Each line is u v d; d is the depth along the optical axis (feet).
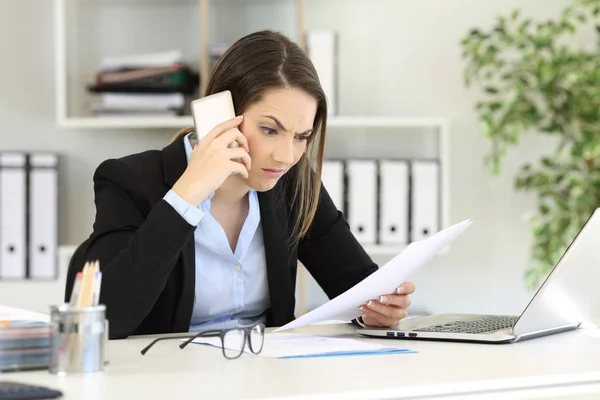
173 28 13.24
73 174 13.17
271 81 6.19
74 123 12.22
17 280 12.46
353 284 7.42
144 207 6.61
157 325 6.61
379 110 13.43
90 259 6.36
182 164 6.81
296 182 7.16
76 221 13.17
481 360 4.87
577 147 12.25
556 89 12.36
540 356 5.06
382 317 6.37
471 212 13.52
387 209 12.51
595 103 12.08
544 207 12.67
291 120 6.21
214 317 7.01
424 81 13.46
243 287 7.01
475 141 13.48
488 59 12.41
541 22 13.51
